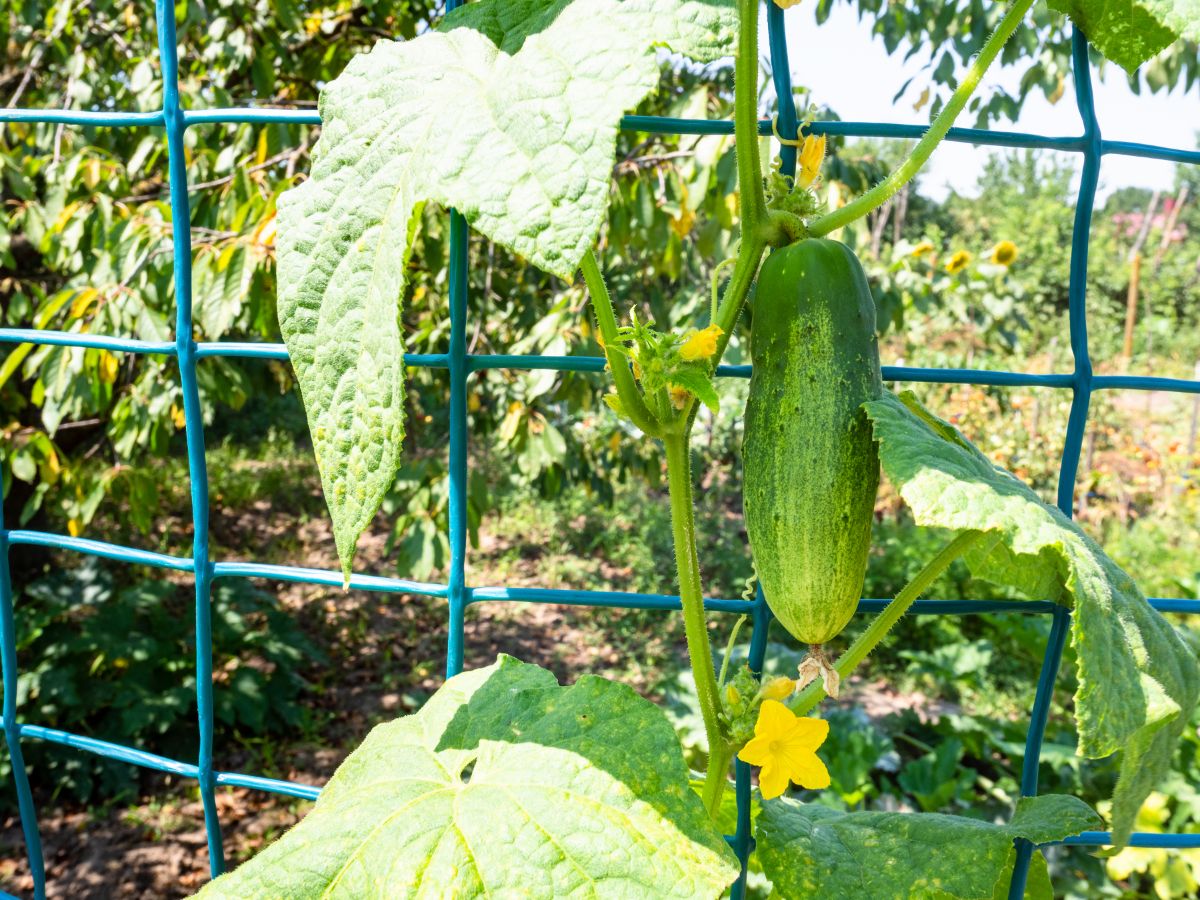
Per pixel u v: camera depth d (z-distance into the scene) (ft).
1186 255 71.00
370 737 4.07
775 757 3.59
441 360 4.30
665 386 3.67
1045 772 15.17
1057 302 64.75
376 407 2.96
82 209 12.57
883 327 14.29
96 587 20.25
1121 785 3.85
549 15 3.14
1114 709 3.19
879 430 3.40
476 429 17.46
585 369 4.21
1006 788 15.01
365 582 4.47
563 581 28.40
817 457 3.52
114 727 18.15
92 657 19.35
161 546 29.35
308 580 4.54
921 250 14.23
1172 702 3.37
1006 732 17.02
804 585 3.54
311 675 22.65
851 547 3.54
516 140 2.79
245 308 10.63
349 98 3.27
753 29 3.59
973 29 14.20
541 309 16.05
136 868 15.31
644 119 4.06
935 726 17.39
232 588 21.85
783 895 4.13
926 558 25.14
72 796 16.98
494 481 35.37
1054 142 4.14
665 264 13.35
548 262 2.60
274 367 19.34
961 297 15.46
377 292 2.99
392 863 3.39
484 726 3.91
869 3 15.25
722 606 4.27
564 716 3.81
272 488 36.78
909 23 15.25
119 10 16.81
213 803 4.80
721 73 12.51
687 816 3.48
